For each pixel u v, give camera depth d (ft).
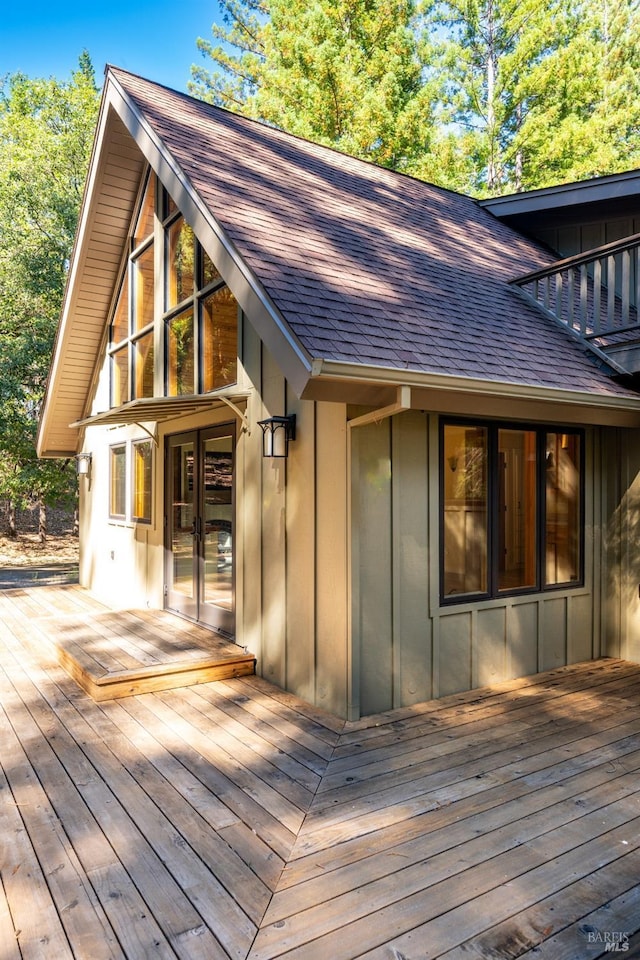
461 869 8.77
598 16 57.26
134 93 20.65
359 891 8.27
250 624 17.95
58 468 46.44
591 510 19.33
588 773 11.73
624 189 23.32
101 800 10.61
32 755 12.32
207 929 7.57
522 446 17.63
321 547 14.99
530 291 20.90
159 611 23.75
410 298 15.88
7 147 47.73
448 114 59.72
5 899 8.10
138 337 26.43
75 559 49.16
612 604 19.62
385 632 14.76
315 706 15.14
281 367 12.11
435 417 15.70
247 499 18.21
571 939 7.45
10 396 42.19
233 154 19.76
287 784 11.21
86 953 7.18
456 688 16.16
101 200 25.22
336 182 22.80
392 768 11.87
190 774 11.56
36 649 19.72
